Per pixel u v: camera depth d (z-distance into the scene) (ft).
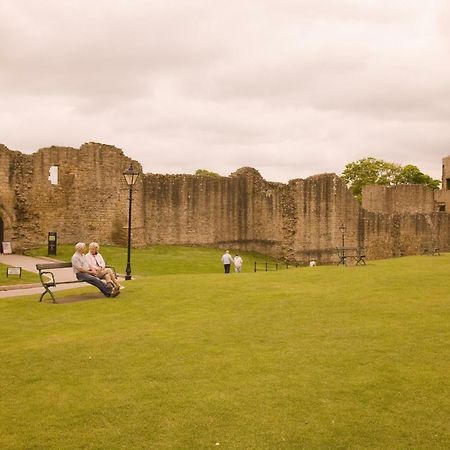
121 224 165.37
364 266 102.58
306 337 44.24
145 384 34.12
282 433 27.76
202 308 56.65
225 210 200.54
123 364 37.88
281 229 187.93
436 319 49.75
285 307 56.29
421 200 259.60
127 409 30.53
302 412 30.07
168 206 186.29
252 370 36.45
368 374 35.58
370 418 29.32
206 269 141.59
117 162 164.25
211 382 34.35
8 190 147.54
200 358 39.06
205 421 29.04
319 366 37.14
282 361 38.24
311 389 33.14
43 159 153.48
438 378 34.73
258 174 208.64
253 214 207.31
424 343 42.09
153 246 178.29
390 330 46.03
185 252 173.27
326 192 186.70
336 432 27.86
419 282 73.20
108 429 28.30
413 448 26.30
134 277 95.55
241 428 28.30
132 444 26.78
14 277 93.97
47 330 47.70
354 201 196.34
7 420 29.37
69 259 131.85
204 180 194.80
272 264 174.60
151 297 63.16
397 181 374.63
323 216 185.88
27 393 32.96
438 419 29.19
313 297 61.87
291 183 183.62
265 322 49.62
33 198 151.74
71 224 157.07
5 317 52.90
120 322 50.67
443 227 237.45
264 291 66.80
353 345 41.81
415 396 32.04
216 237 197.67
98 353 40.34
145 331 46.85
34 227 152.05
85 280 63.10
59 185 155.53
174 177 187.83
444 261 115.96
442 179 323.57
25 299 63.26
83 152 158.40
